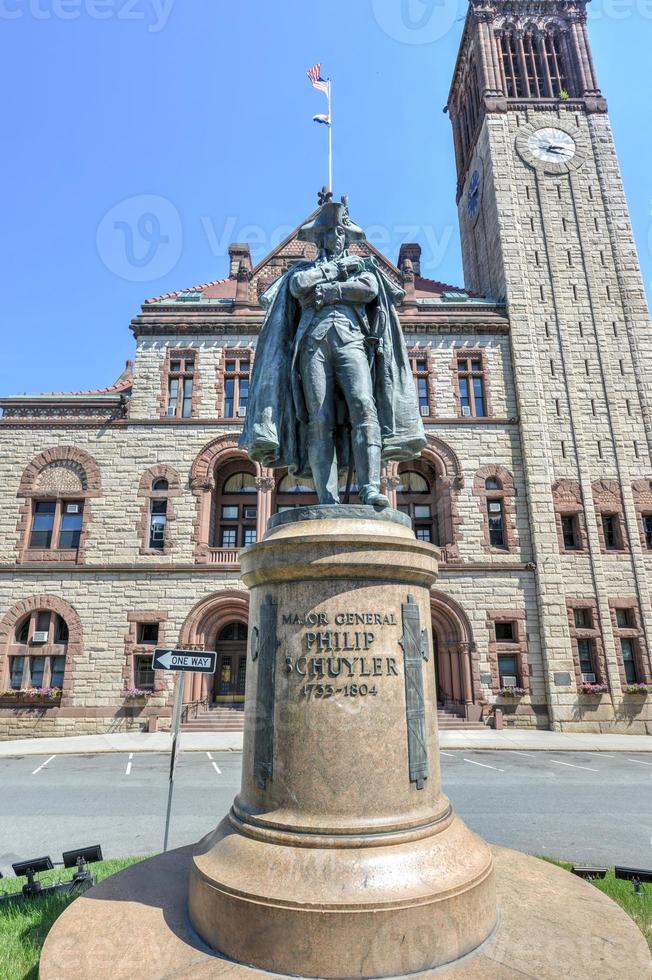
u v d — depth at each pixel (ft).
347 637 15.65
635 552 95.04
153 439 99.14
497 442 100.63
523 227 111.55
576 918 15.23
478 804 42.73
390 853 13.82
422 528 103.65
